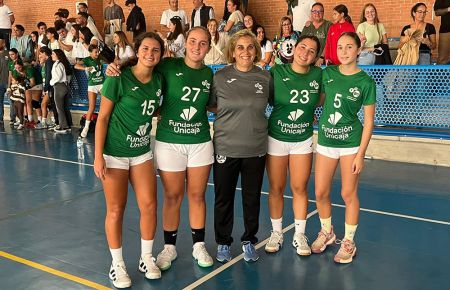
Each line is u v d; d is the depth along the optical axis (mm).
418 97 7809
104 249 4484
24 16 17188
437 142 7746
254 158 3947
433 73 7594
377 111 8203
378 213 5480
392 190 6395
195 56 3678
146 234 3902
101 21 15672
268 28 12344
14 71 11820
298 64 3980
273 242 4422
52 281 3848
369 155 8352
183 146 3840
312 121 4188
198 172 3938
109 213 3729
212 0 13141
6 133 11352
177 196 3998
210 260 4109
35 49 14086
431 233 4855
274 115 4105
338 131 4035
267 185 6734
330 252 4410
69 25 13086
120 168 3629
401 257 4285
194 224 4152
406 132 8070
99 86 10297
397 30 10750
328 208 4410
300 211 4359
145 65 3463
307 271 4016
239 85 3793
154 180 3822
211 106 3961
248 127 3846
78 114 12180
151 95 3549
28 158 8578
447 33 8805
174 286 3762
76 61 12141
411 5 10492
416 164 7859
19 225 5133
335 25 8055
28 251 4434
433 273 3963
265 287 3738
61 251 4438
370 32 8594
